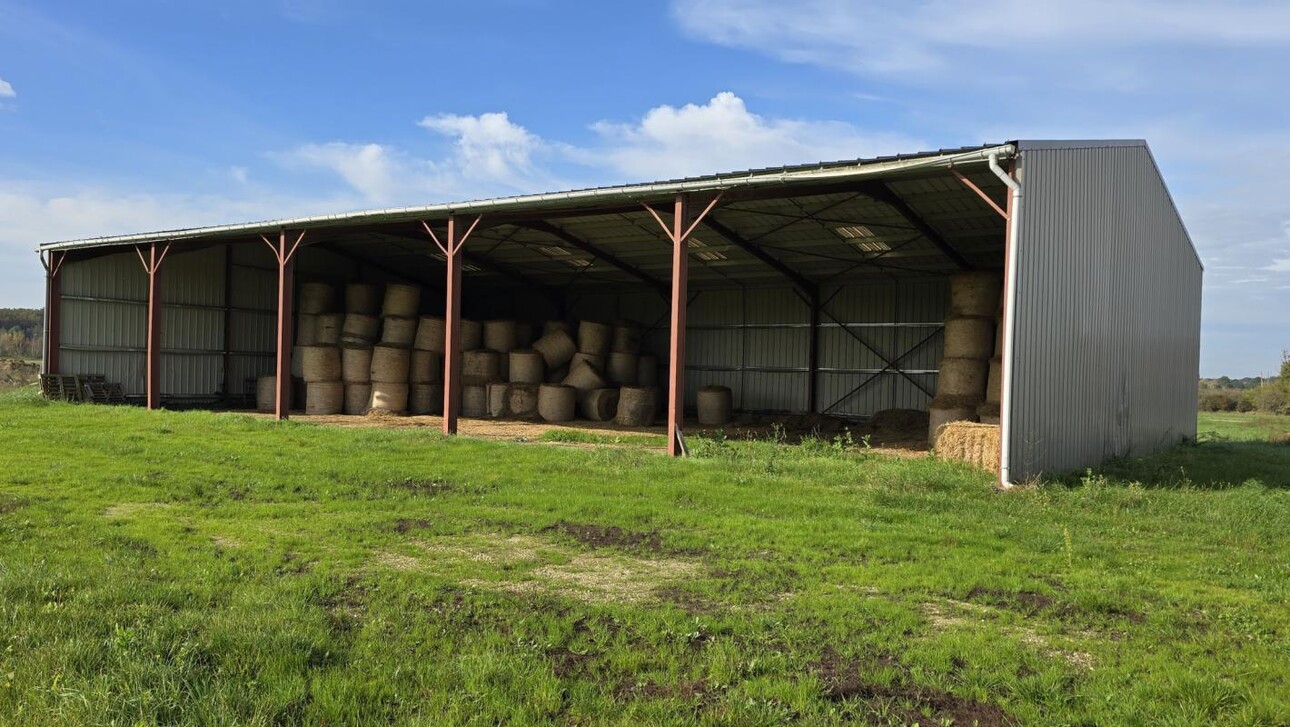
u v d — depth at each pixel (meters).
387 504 9.73
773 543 8.08
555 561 7.32
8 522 8.05
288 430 16.78
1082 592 6.38
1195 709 4.27
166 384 26.33
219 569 6.56
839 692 4.51
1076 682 4.66
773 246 21.91
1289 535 8.99
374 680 4.47
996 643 5.25
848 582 6.75
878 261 22.56
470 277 31.55
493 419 24.91
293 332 29.16
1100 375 14.72
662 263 25.62
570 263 27.30
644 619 5.63
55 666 4.45
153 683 4.26
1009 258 11.91
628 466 12.73
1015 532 8.63
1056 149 12.82
